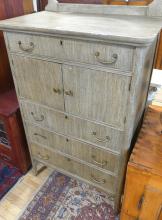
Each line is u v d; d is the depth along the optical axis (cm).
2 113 131
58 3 123
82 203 142
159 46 116
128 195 104
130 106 89
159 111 128
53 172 164
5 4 132
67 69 95
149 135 108
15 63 110
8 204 142
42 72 104
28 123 134
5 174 162
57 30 84
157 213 100
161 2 99
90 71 89
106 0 120
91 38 79
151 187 93
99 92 93
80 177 138
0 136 155
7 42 105
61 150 132
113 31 80
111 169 117
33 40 96
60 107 111
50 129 126
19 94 123
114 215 135
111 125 100
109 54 81
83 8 118
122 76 83
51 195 147
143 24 92
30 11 151
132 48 75
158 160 94
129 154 110
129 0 113
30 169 167
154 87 150
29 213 136
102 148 111
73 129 115
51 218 133
